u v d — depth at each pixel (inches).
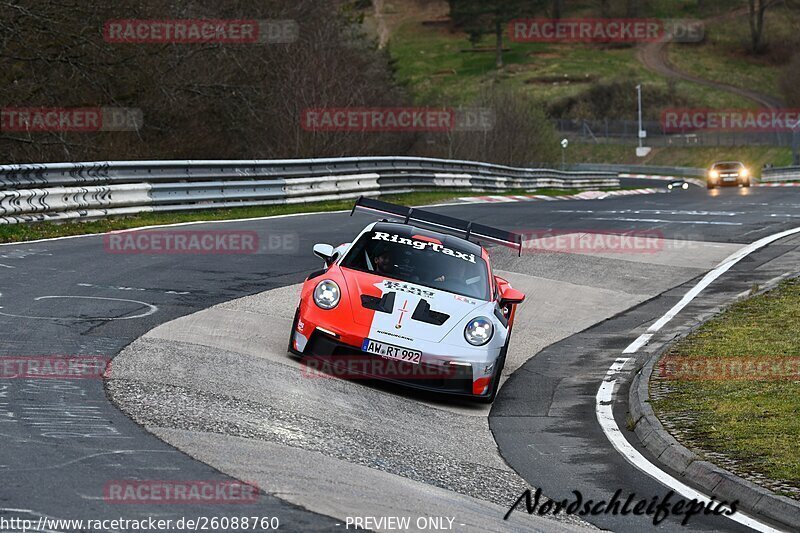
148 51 3196.4
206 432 634.8
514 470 692.1
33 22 2701.8
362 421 743.7
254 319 1051.9
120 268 1302.9
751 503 623.2
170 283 1221.1
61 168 1704.0
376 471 619.5
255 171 2333.9
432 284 920.3
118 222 1795.0
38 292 1072.2
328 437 679.1
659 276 1609.3
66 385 708.7
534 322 1282.0
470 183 3587.6
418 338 841.5
